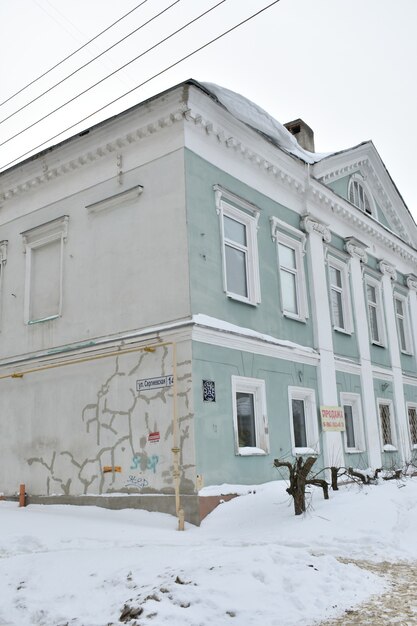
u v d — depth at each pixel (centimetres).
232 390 1214
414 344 2250
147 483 1147
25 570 734
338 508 995
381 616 555
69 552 816
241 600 586
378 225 2033
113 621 573
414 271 2388
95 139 1384
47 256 1502
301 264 1586
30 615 614
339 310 1781
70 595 649
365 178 2136
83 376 1309
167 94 1245
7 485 1402
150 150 1305
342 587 632
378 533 891
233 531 985
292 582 628
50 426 1348
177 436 1116
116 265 1314
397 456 1877
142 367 1204
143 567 707
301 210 1644
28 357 1445
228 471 1155
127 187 1331
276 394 1356
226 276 1309
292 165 1588
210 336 1187
